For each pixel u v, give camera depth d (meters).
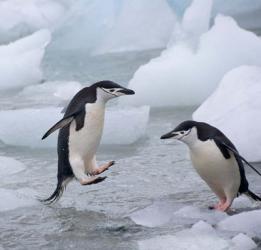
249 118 24.20
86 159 19.72
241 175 18.56
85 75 38.41
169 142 26.33
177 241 16.70
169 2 43.22
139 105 32.66
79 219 18.75
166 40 43.53
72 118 19.09
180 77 32.28
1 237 17.70
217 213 18.53
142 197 20.42
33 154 26.03
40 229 18.12
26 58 38.72
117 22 44.25
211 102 26.23
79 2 46.94
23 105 33.09
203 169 18.45
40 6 53.50
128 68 39.00
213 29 33.94
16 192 20.78
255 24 45.69
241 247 16.20
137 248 16.48
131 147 25.95
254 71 26.86
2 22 51.88
